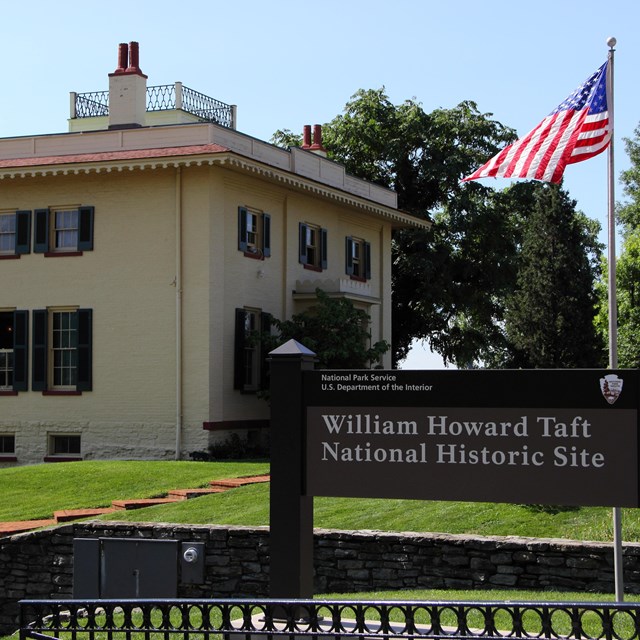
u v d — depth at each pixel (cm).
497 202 4247
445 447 869
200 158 2545
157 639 978
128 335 2666
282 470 910
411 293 4231
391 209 3472
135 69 2866
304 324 2812
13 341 2791
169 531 1375
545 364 3619
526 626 942
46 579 1471
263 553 1321
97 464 2280
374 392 891
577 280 3675
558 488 839
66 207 2755
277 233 2945
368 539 1270
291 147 3056
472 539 1219
